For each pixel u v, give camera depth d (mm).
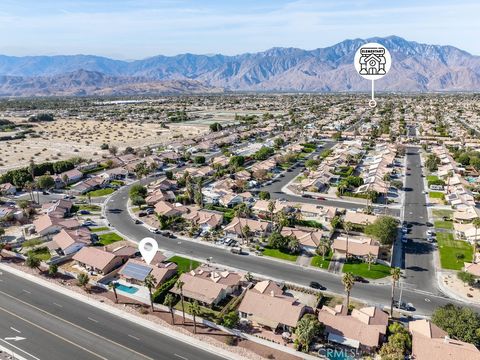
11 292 95062
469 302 87688
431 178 182000
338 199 157875
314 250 113688
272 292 85875
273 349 73750
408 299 89500
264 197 153750
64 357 71812
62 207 147250
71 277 102750
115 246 119562
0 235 124375
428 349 68250
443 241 118188
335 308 82625
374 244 110688
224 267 105688
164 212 139000
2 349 74000
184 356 71812
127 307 87938
